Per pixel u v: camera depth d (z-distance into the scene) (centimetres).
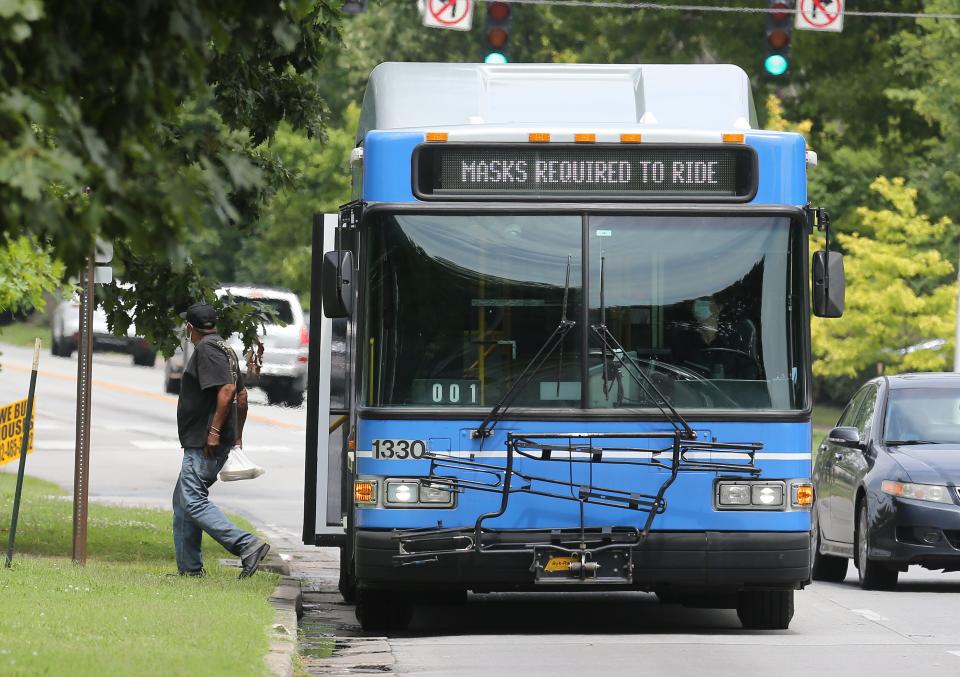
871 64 14188
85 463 4159
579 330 3462
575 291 3472
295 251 16162
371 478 3438
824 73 14362
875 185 11619
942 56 11331
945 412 4962
